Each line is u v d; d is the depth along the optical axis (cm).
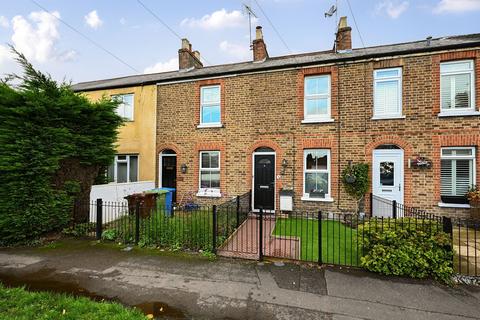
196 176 1064
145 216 730
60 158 645
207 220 648
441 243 432
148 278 434
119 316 315
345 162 884
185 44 1306
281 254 540
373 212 845
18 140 591
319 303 358
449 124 798
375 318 324
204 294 382
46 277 438
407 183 824
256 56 1146
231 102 1024
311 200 905
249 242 623
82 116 709
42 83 656
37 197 619
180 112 1107
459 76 812
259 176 985
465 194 787
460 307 348
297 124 938
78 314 321
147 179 1144
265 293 385
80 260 512
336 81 904
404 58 845
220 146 1030
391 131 847
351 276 439
